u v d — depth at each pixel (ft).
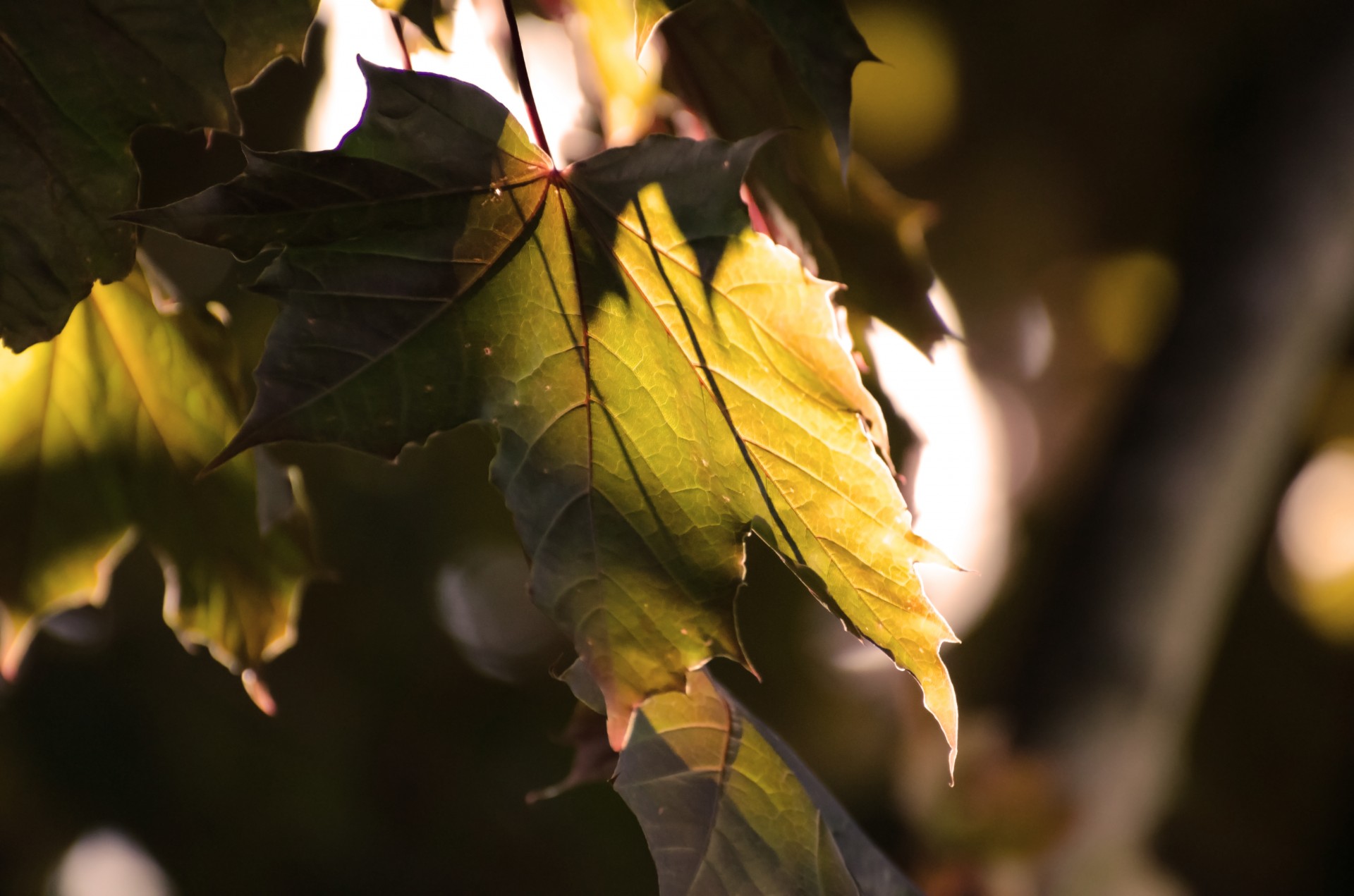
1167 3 11.69
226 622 4.36
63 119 3.96
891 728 10.78
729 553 4.02
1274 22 11.14
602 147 4.37
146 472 4.30
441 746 12.26
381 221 3.96
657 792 4.06
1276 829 14.80
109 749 11.44
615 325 4.02
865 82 12.48
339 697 11.91
